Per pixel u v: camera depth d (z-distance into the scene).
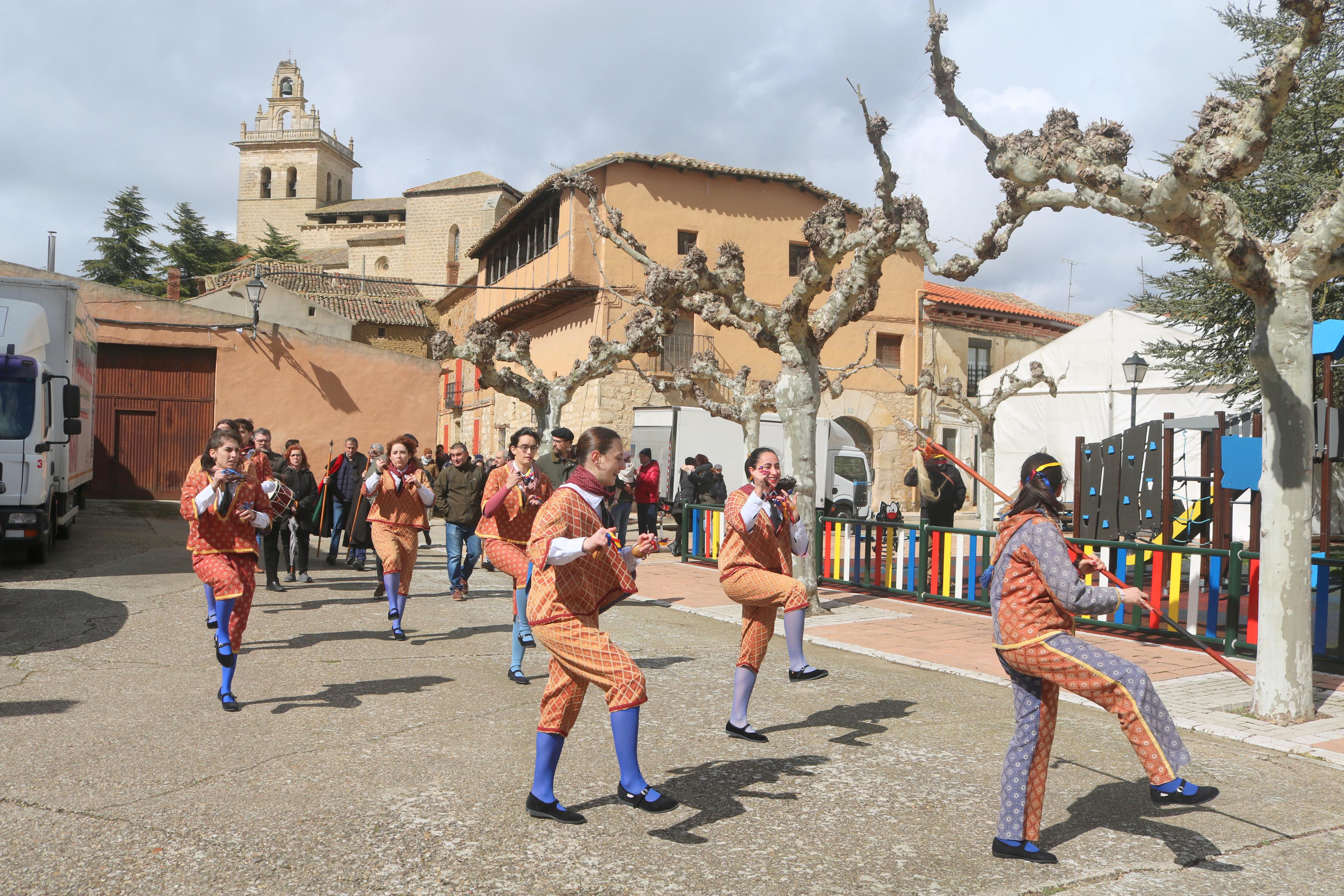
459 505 10.46
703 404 19.14
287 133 81.19
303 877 3.48
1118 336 27.00
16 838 3.79
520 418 30.88
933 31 7.29
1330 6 5.36
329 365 23.91
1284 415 6.26
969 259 8.70
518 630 6.77
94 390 17.66
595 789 4.52
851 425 31.94
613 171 26.39
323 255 65.38
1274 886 3.63
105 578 11.16
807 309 10.50
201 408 23.16
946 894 3.48
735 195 27.88
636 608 10.62
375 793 4.38
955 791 4.63
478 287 26.61
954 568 11.09
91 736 5.21
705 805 4.34
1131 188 6.31
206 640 7.94
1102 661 3.71
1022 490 4.05
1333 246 6.07
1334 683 7.41
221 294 31.77
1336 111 15.27
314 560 13.97
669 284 9.95
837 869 3.68
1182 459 12.17
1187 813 4.42
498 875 3.53
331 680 6.64
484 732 5.44
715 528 14.84
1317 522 15.61
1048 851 3.88
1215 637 8.76
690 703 6.30
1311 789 4.89
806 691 6.76
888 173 9.40
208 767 4.72
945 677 7.44
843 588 12.62
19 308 11.80
